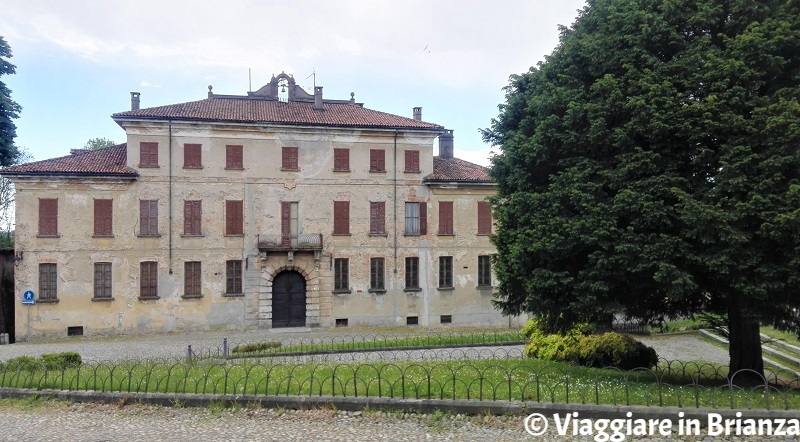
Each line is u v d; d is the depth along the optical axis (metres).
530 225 15.40
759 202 12.26
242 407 12.42
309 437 10.74
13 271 34.78
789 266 12.31
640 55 14.37
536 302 15.25
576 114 14.71
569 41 16.08
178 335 33.44
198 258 34.84
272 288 36.19
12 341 33.81
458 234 38.41
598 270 13.87
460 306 38.22
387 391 12.98
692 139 13.30
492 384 12.95
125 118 33.41
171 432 11.22
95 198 33.62
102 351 27.16
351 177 37.00
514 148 16.30
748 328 15.09
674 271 12.73
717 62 13.14
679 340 29.02
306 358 22.92
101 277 33.59
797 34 12.88
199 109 35.94
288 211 36.12
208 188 35.06
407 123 38.12
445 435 10.75
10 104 35.22
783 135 12.30
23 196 32.75
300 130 36.19
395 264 37.44
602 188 14.47
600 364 17.70
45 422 12.02
